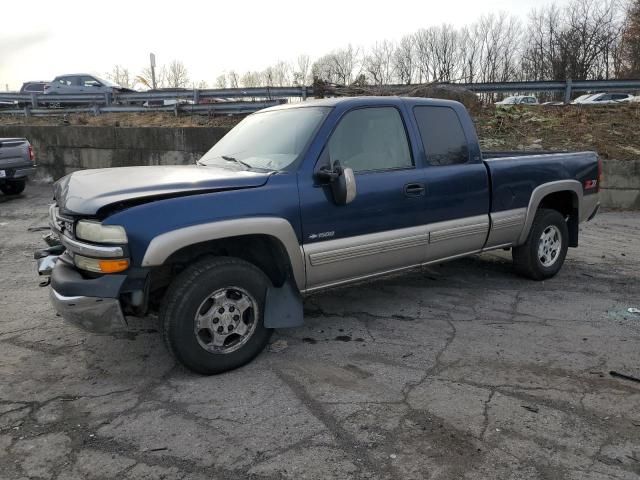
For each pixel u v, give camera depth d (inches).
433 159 169.2
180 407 117.6
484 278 217.0
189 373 134.3
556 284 209.5
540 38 1571.1
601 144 419.2
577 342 152.5
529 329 162.4
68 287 119.6
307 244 140.9
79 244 120.7
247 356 136.4
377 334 159.0
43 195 461.4
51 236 155.4
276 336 157.6
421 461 98.0
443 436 105.9
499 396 121.7
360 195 148.9
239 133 173.9
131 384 128.6
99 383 129.2
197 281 125.5
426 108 171.0
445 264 238.7
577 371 134.2
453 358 142.1
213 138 462.9
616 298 192.1
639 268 233.8
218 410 116.2
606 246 277.0
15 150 425.1
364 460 98.4
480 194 180.1
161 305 127.5
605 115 474.0
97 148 508.1
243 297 134.1
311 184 140.3
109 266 117.6
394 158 160.4
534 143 431.5
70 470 96.2
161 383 129.0
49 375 133.4
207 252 135.6
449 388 125.6
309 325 166.4
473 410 115.6
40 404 119.3
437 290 201.3
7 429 109.4
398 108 163.6
